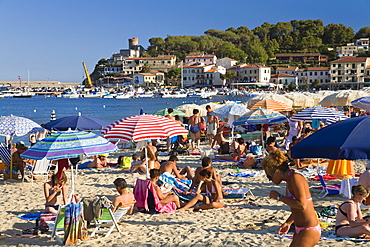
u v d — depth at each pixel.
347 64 131.88
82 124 13.42
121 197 7.95
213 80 150.62
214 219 8.40
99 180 12.73
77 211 7.20
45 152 7.69
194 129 19.08
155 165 13.14
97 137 8.31
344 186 9.50
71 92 140.50
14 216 9.05
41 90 171.00
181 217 8.64
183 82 156.62
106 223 7.58
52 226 7.46
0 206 9.88
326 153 5.50
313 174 12.62
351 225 6.59
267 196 10.27
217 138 18.41
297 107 30.42
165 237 7.30
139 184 9.05
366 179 7.86
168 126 10.51
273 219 8.20
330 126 5.98
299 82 146.88
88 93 139.62
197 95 126.31
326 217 8.09
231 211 8.96
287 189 4.71
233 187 11.41
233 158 15.60
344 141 5.43
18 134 13.15
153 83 162.38
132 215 8.88
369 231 6.46
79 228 7.21
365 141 5.37
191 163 15.75
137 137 9.97
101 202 7.44
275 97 27.55
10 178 12.98
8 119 13.59
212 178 9.48
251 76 146.00
